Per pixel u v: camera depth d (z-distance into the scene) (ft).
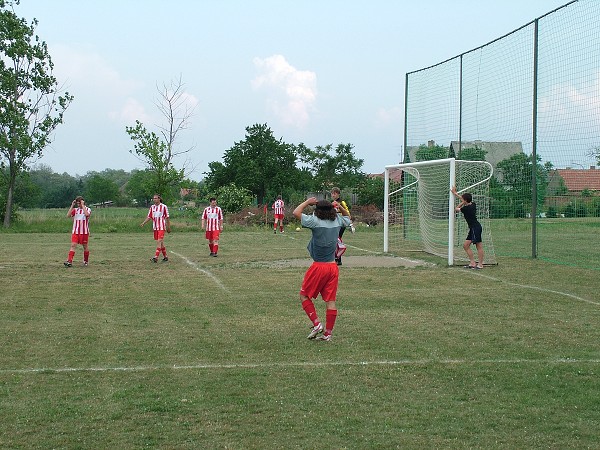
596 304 36.91
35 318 33.14
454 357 25.38
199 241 90.48
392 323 31.78
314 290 28.50
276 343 27.71
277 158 225.76
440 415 19.04
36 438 17.33
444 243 68.44
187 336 28.99
